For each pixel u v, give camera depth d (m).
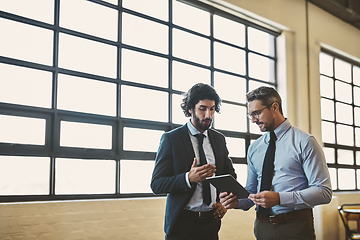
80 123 3.88
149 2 4.62
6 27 3.47
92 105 3.99
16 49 3.51
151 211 4.08
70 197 3.72
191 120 2.63
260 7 5.63
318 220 5.91
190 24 5.05
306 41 6.38
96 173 3.96
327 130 6.91
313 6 6.59
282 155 2.40
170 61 4.75
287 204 2.28
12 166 3.41
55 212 3.44
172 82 4.76
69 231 3.50
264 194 2.22
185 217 2.40
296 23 6.21
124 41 4.34
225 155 2.73
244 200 2.59
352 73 7.76
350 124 7.48
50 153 3.62
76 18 3.95
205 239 2.43
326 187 2.22
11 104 3.41
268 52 6.13
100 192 3.98
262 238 2.42
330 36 6.90
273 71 6.15
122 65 4.29
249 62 5.80
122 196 4.12
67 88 3.82
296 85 6.17
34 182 3.52
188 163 2.46
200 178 2.26
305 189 2.25
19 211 3.25
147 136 4.43
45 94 3.66
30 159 3.52
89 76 3.97
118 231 3.81
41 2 3.71
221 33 5.43
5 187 3.36
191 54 5.02
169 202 2.44
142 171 4.36
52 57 3.74
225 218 4.80
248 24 5.71
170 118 4.68
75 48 3.91
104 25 4.17
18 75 3.50
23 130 3.49
